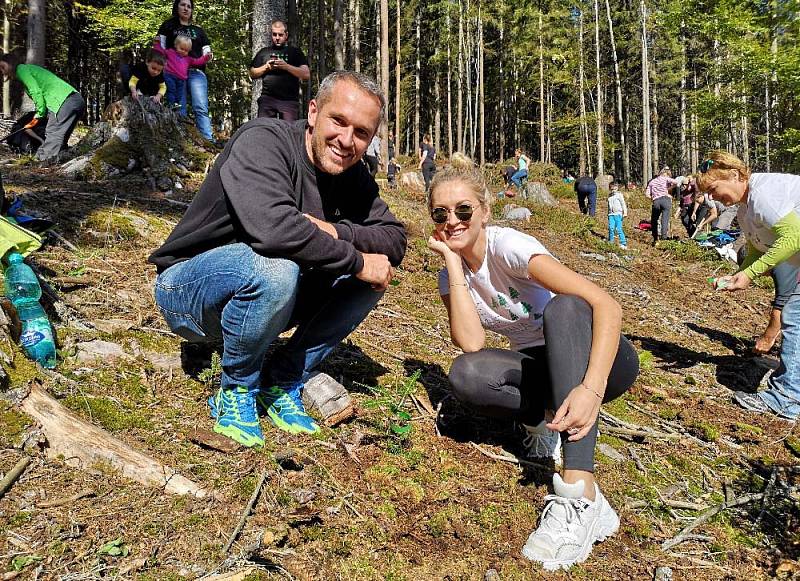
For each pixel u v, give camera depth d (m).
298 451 2.28
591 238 11.44
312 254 2.12
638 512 2.46
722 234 11.68
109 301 3.31
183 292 2.25
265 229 2.04
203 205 2.32
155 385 2.60
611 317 2.04
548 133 37.31
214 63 18.33
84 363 2.62
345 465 2.28
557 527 2.00
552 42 34.81
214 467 2.10
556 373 2.07
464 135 41.78
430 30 41.44
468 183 2.40
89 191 5.45
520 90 40.09
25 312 2.46
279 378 2.48
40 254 3.69
